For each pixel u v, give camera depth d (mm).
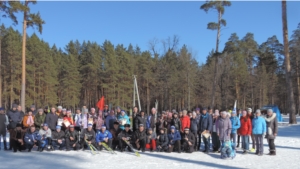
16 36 48500
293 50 43844
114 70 48500
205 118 13867
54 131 14281
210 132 13703
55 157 12164
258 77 49438
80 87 52750
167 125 14570
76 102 52062
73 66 51094
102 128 13898
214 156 12570
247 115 13594
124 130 14086
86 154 12945
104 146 13641
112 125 14695
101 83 52469
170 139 13672
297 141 17078
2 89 44812
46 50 53469
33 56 46438
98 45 58219
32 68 44094
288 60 27547
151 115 14867
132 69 51000
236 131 13586
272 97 55438
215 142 13688
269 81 51750
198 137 14930
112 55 50469
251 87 48844
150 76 47375
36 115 15008
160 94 47938
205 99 48938
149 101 52062
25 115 15016
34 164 10680
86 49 63625
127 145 13961
